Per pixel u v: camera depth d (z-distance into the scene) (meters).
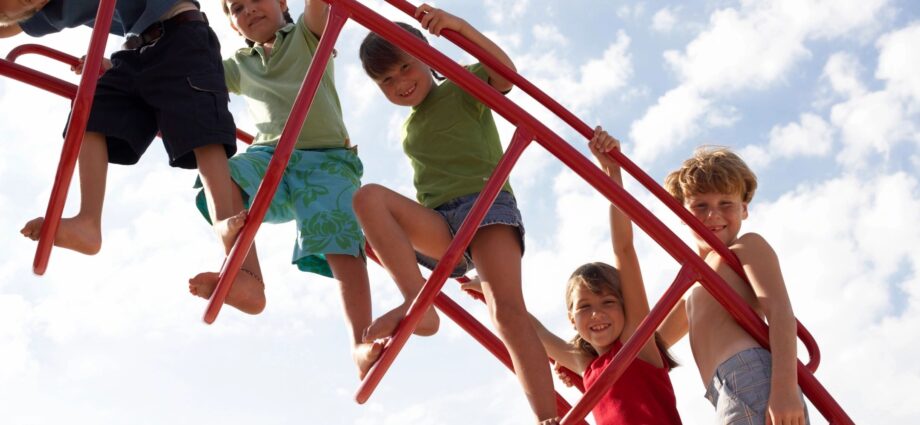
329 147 4.20
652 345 4.01
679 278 3.37
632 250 3.98
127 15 3.78
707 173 3.80
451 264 3.17
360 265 3.90
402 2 3.57
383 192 3.62
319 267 3.98
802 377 3.40
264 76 4.30
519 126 3.28
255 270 3.57
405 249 3.53
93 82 2.99
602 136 3.56
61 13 3.73
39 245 3.18
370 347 3.26
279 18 4.38
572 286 4.10
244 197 3.95
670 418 3.87
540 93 3.60
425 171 3.90
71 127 2.98
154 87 3.66
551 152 3.31
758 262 3.53
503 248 3.68
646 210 3.36
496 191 3.23
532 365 3.50
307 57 4.27
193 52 3.73
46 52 4.19
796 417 3.24
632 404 3.89
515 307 3.60
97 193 3.50
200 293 3.31
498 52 3.69
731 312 3.42
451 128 3.90
